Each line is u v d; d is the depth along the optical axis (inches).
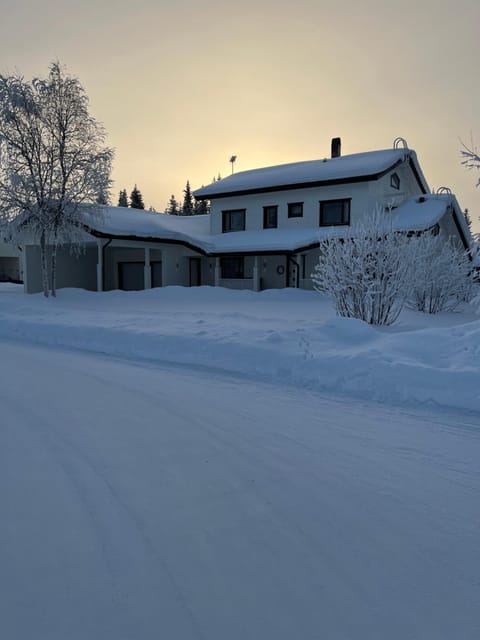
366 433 181.5
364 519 119.0
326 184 920.9
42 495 131.7
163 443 170.7
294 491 134.0
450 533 112.8
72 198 794.2
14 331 472.4
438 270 545.3
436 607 87.5
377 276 427.8
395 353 271.6
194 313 553.0
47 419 198.8
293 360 280.7
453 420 197.0
